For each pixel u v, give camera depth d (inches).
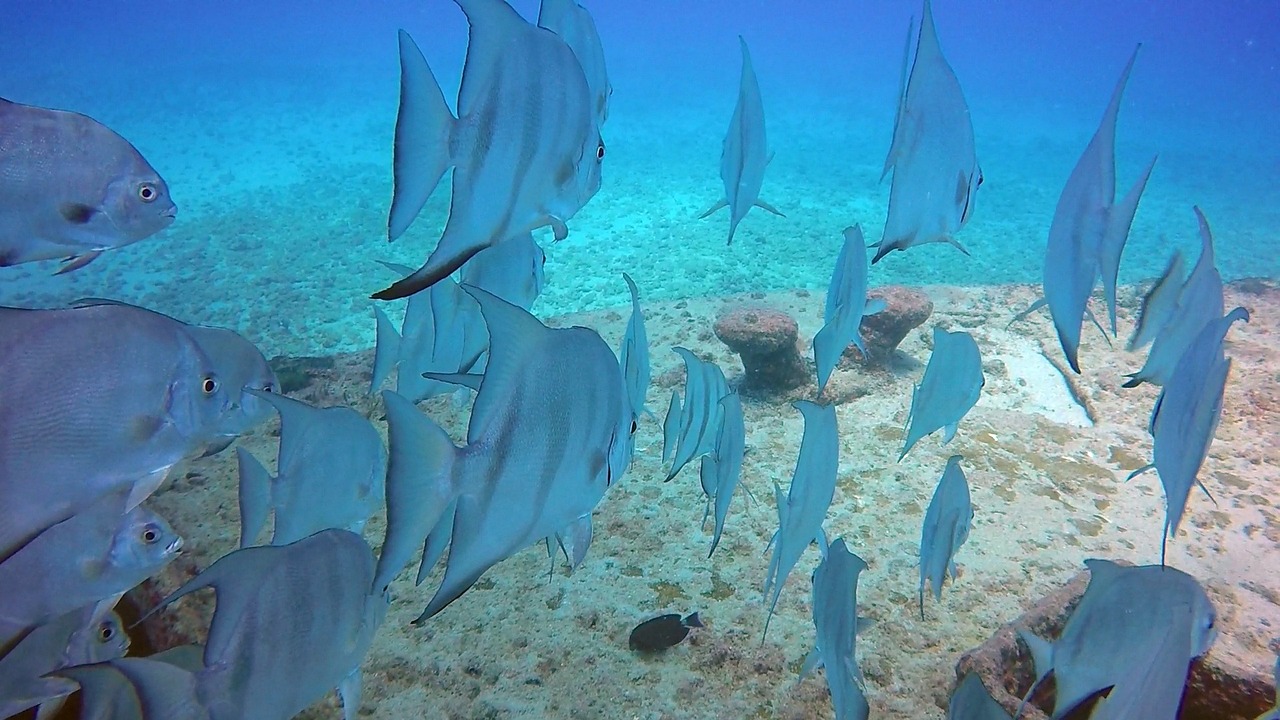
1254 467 238.4
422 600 182.9
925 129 82.7
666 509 218.7
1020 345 331.9
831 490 104.0
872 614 175.6
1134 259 632.4
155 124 1189.1
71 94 1448.1
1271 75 2829.7
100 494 66.5
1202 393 84.8
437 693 154.3
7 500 60.8
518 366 53.9
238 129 1170.6
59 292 558.6
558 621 174.7
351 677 93.4
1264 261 622.2
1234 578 188.7
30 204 88.4
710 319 369.4
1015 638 147.6
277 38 2864.2
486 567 53.4
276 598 78.8
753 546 201.3
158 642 149.2
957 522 116.9
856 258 125.6
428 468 48.6
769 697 152.1
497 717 148.5
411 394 148.7
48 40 2504.9
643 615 176.7
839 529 210.5
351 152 1027.3
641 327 102.3
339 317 505.4
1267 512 215.2
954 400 136.2
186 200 796.0
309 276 582.6
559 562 195.5
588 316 382.0
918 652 163.8
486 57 56.5
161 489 225.9
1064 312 81.8
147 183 95.7
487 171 57.0
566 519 60.4
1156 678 63.4
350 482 115.6
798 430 266.1
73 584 84.5
